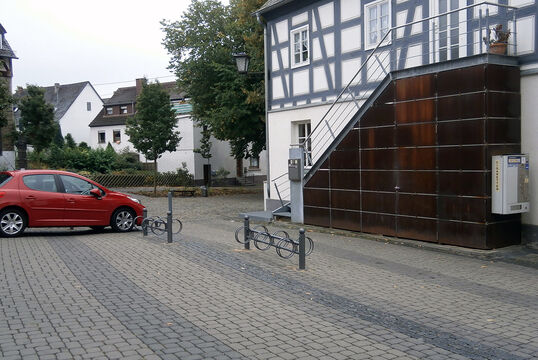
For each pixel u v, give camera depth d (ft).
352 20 48.73
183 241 38.34
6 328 17.84
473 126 32.37
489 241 32.14
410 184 36.63
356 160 41.06
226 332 17.76
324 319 19.42
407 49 43.27
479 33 34.17
